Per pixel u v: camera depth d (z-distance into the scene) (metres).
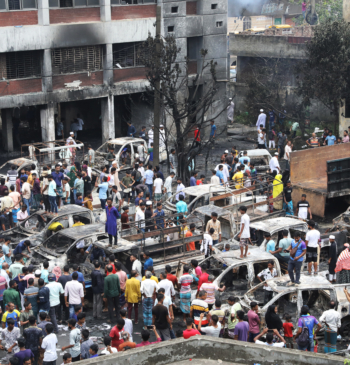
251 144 44.62
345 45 38.97
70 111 47.16
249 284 18.67
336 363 9.05
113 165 28.45
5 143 40.34
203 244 20.86
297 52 47.88
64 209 23.41
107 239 20.69
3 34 36.41
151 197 29.66
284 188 25.48
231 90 53.66
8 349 15.11
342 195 27.39
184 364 9.00
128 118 46.91
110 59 41.62
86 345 14.25
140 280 18.78
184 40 44.38
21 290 18.17
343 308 17.08
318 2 73.75
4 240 20.72
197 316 16.33
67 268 18.11
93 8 40.47
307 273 19.22
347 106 41.34
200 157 40.41
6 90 37.56
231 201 25.91
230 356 9.12
